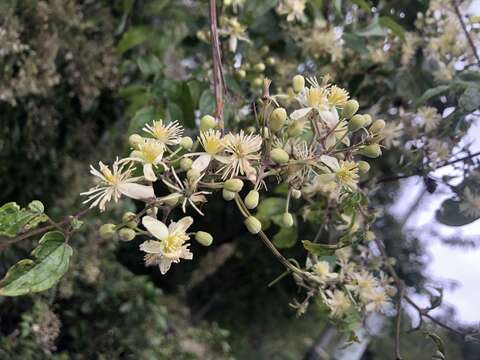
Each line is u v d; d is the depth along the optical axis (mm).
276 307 724
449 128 273
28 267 155
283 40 333
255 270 708
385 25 301
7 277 153
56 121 435
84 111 442
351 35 315
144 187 158
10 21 345
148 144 160
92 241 448
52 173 454
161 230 156
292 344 751
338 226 253
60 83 422
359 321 245
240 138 164
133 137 164
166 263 158
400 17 344
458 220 266
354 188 186
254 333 743
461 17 296
